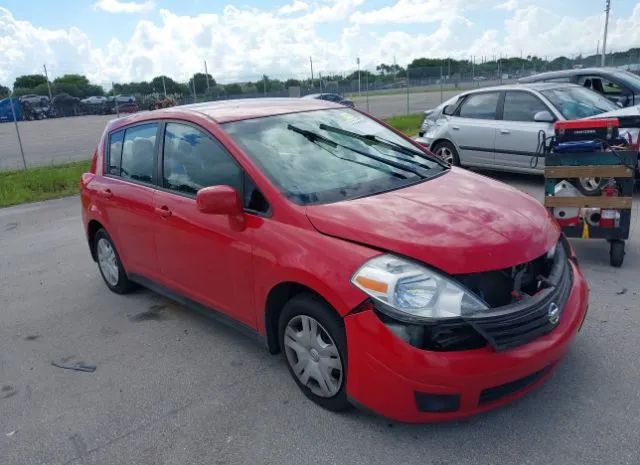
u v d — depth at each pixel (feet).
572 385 10.84
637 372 11.10
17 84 148.56
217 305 12.98
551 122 26.76
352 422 10.32
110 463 9.87
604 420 9.78
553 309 9.45
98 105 142.10
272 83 105.81
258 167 11.63
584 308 10.41
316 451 9.67
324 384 10.46
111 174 16.65
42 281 19.85
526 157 27.81
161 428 10.71
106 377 12.78
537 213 11.03
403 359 8.79
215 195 11.14
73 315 16.55
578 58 91.66
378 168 12.60
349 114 14.89
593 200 16.24
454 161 31.65
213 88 97.35
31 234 26.84
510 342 8.87
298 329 10.94
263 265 10.99
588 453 9.04
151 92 106.83
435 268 9.02
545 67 106.22
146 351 13.85
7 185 39.37
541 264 10.16
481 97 30.45
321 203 10.91
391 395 9.07
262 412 10.88
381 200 10.91
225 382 12.10
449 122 31.63
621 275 16.05
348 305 9.33
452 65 125.90
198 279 13.30
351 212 10.31
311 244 10.14
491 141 29.30
